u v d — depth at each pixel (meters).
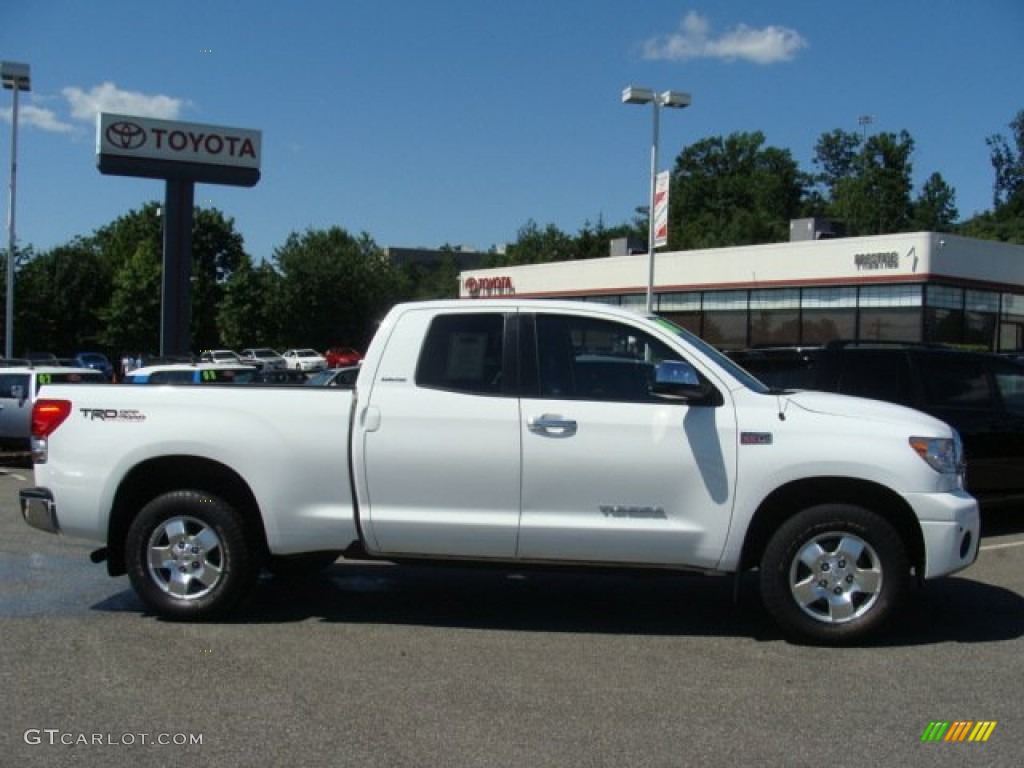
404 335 5.91
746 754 4.08
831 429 5.57
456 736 4.25
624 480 5.61
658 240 24.78
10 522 9.96
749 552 5.75
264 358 57.00
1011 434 8.99
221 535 6.00
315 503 5.86
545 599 6.80
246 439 5.88
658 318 6.11
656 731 4.32
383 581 7.34
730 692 4.84
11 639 5.68
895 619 6.10
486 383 5.78
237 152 34.47
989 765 4.00
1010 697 4.80
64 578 7.32
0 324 59.47
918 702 4.71
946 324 31.59
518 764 3.96
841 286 33.25
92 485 6.02
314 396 5.89
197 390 6.03
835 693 4.84
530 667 5.24
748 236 77.50
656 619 6.26
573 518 5.65
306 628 5.99
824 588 5.60
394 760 3.99
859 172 93.44
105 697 4.71
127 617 6.19
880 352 9.08
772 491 5.57
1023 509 10.51
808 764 3.99
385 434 5.75
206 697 4.72
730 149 98.00
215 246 76.38
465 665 5.26
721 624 6.15
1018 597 6.87
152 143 33.38
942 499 5.51
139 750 4.09
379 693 4.80
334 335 69.00
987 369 9.12
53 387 6.18
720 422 5.58
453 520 5.71
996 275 32.81
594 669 5.21
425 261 125.94
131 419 6.02
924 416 5.85
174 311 34.25
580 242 68.75
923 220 87.19
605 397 5.71
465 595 6.90
